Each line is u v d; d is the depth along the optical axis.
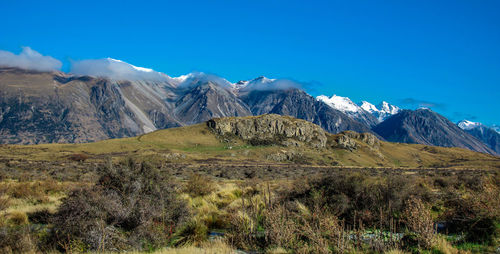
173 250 9.66
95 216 10.29
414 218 10.25
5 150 150.75
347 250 9.32
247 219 12.10
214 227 13.38
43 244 9.87
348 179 14.12
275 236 10.33
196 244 10.77
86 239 9.52
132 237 10.19
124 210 10.80
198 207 16.03
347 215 13.21
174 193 14.00
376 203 13.07
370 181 14.06
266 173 64.69
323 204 13.41
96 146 181.25
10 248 9.19
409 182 14.20
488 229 10.37
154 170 13.76
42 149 164.12
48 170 56.16
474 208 11.00
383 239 10.20
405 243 9.94
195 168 94.50
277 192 17.09
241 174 65.25
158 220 11.80
